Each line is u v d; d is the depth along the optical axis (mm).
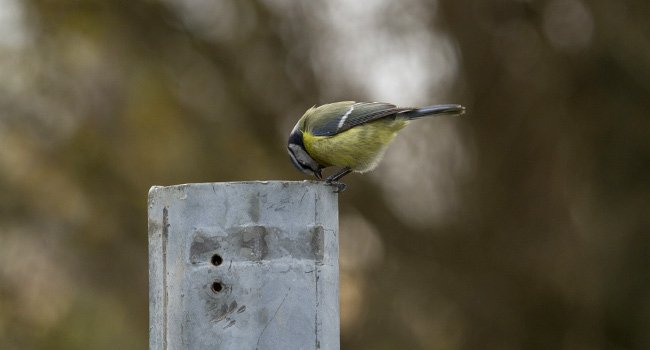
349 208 14289
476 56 14070
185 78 14148
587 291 14500
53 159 14078
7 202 14227
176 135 14156
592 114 14305
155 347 5164
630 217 14227
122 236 14438
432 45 13992
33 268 14633
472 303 14602
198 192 5012
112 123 14102
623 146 14258
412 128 13961
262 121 14117
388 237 14391
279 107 14078
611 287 14312
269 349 4914
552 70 14156
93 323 15195
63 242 14547
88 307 14766
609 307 14406
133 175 14172
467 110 14195
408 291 14539
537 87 14273
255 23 13945
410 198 14523
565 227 14594
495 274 14609
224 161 14141
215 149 14141
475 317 14688
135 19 14008
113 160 14094
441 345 14938
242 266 4945
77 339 14742
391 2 13828
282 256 4973
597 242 14281
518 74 14258
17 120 13914
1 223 14383
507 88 14273
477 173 14438
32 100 13945
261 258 4957
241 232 4965
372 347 14703
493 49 14102
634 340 14328
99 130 14070
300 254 4996
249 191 4984
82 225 14367
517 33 14094
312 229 5035
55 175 14180
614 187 14359
